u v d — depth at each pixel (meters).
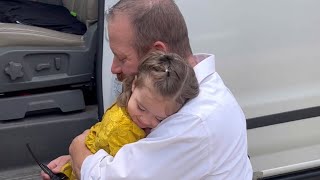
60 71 2.60
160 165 1.57
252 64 2.60
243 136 1.71
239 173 1.69
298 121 2.78
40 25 2.95
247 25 2.54
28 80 2.53
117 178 1.58
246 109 2.65
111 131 1.67
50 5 3.37
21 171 2.48
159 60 1.49
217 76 1.70
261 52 2.61
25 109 2.51
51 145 2.54
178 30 1.60
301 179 2.79
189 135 1.54
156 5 1.58
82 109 2.62
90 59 2.63
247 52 2.58
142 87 1.50
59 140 2.55
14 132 2.47
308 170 2.81
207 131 1.56
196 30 2.45
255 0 2.53
